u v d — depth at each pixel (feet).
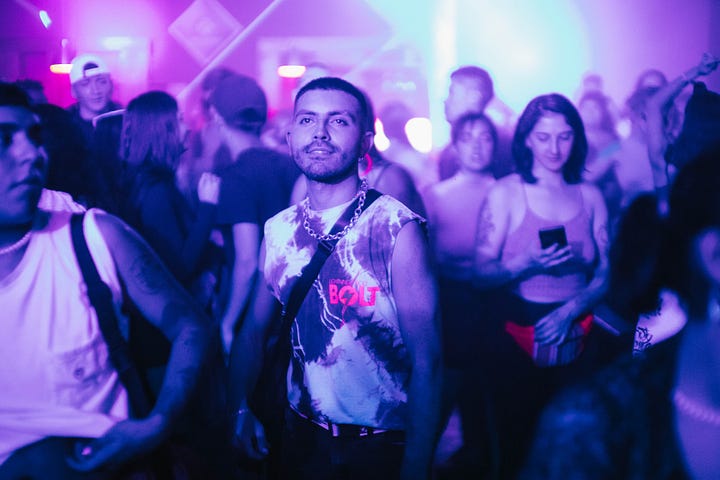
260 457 6.38
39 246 4.95
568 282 8.93
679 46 21.54
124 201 9.04
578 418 2.81
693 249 2.84
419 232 5.66
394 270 5.59
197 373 5.49
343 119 5.82
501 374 9.05
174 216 9.32
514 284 8.95
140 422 5.10
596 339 8.77
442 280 9.77
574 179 9.29
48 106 7.98
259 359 6.63
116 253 5.24
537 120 9.05
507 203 9.11
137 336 5.80
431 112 19.02
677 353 2.89
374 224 5.68
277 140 13.44
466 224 10.04
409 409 5.68
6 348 4.81
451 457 9.12
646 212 5.69
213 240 10.19
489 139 10.28
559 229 8.95
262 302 6.59
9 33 24.12
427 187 10.48
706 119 8.37
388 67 22.00
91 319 5.06
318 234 5.87
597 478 2.71
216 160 10.79
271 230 6.24
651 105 11.69
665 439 2.75
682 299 2.95
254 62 23.35
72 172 8.04
